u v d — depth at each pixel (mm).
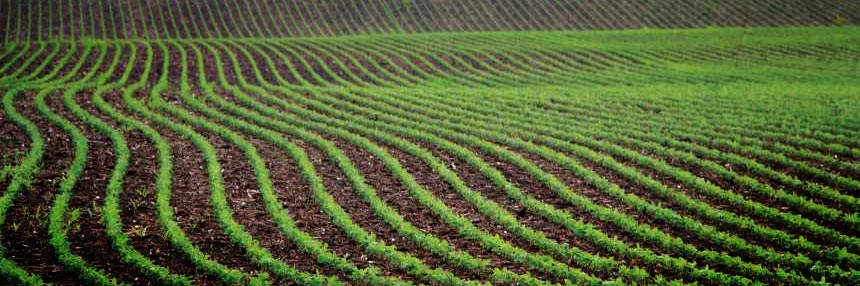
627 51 40562
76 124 19719
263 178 15281
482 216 13695
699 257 11648
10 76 27828
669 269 11203
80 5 55500
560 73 34000
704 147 18750
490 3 63500
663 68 35188
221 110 22953
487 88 29703
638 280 10742
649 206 13922
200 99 24453
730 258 11289
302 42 42969
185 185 14789
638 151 18766
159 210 12961
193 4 58781
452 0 64188
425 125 21000
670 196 14836
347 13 59281
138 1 58062
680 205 14469
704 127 21250
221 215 12766
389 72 33562
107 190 13984
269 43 42125
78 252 11023
